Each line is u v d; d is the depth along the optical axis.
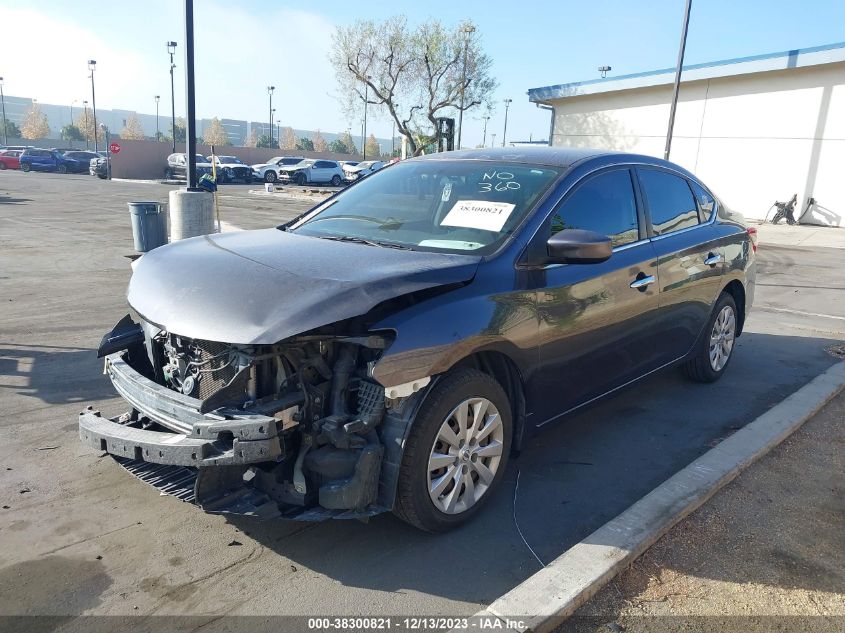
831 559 3.12
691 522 3.39
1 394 4.99
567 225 3.83
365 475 2.92
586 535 3.36
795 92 22.17
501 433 3.46
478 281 3.30
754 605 2.78
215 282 3.15
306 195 31.05
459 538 3.29
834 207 21.72
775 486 3.80
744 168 23.80
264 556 3.11
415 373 2.92
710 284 5.16
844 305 9.27
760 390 5.57
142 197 25.81
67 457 4.03
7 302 7.96
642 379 4.61
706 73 23.59
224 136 95.88
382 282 3.00
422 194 4.19
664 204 4.78
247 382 2.93
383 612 2.74
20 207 20.56
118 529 3.29
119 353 3.70
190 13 11.49
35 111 91.94
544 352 3.59
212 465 2.73
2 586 2.84
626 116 27.08
